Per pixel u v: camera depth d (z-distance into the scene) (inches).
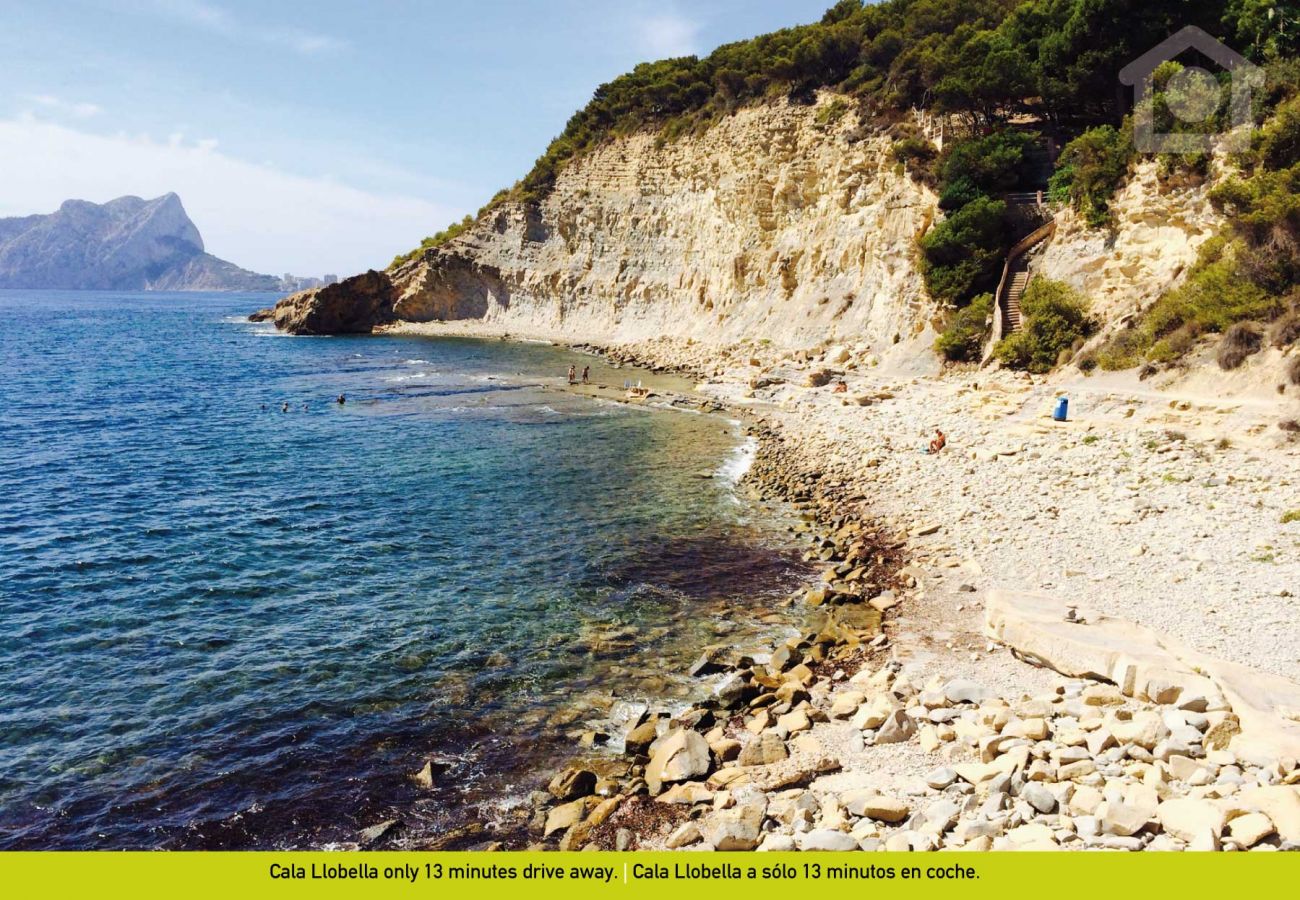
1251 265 1191.6
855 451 1312.7
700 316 3051.2
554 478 1250.0
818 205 2564.0
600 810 442.6
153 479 1242.6
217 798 479.2
